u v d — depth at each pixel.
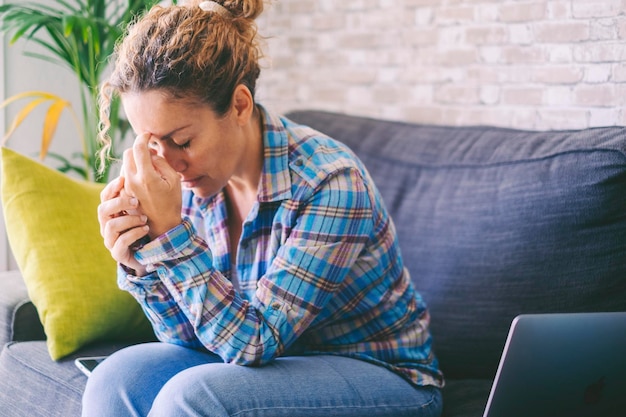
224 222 1.67
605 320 1.26
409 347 1.63
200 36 1.43
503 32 2.54
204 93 1.42
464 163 2.11
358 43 2.92
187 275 1.44
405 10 2.78
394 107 2.85
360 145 2.35
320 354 1.61
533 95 2.48
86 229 1.97
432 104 2.74
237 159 1.53
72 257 1.92
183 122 1.42
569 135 1.99
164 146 1.46
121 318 1.92
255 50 1.57
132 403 1.42
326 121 2.47
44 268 1.89
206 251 1.45
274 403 1.36
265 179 1.55
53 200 1.98
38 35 3.07
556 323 1.23
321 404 1.40
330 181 1.52
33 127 3.11
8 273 2.18
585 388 1.28
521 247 1.91
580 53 2.36
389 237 1.62
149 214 1.44
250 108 1.51
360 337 1.62
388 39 2.84
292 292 1.47
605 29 2.30
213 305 1.44
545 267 1.87
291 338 1.47
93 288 1.89
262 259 1.59
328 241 1.48
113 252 1.45
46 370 1.77
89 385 1.47
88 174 2.84
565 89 2.41
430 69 2.74
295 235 1.50
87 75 2.78
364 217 1.52
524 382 1.24
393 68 2.84
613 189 1.84
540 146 2.01
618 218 1.84
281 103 3.19
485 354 1.91
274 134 1.58
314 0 3.04
